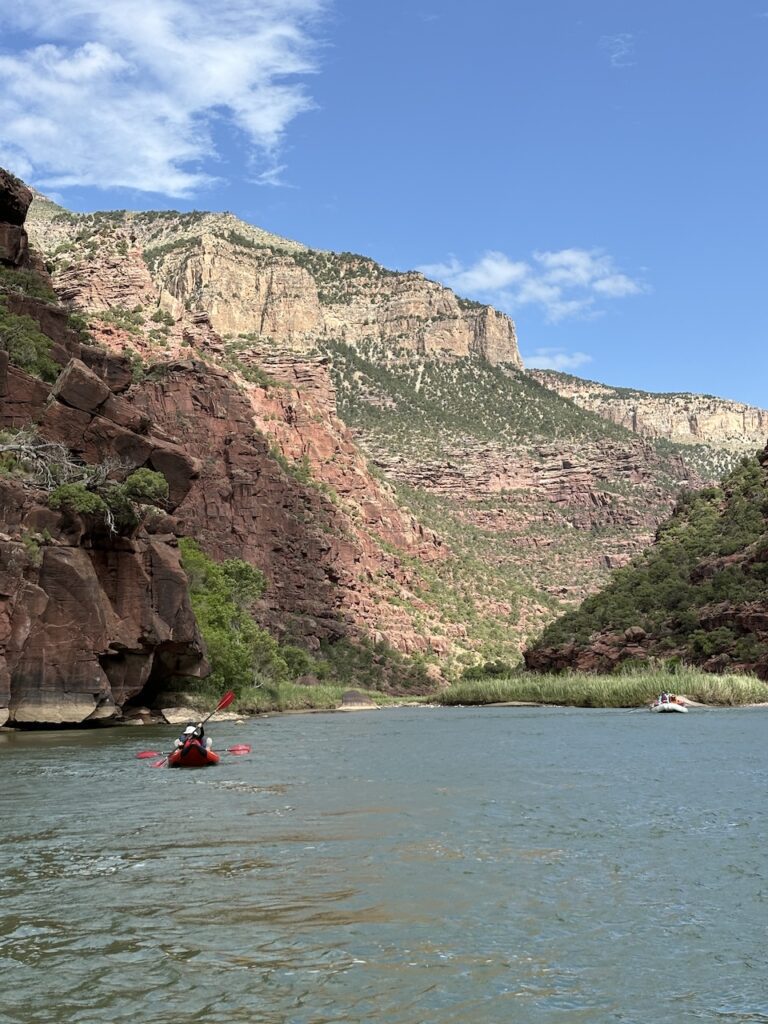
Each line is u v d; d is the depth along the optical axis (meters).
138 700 61.66
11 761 35.22
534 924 14.38
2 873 17.17
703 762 35.19
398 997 11.67
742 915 14.88
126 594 54.94
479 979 12.24
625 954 13.16
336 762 36.22
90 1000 11.52
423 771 32.88
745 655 94.88
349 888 16.23
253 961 12.77
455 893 15.98
